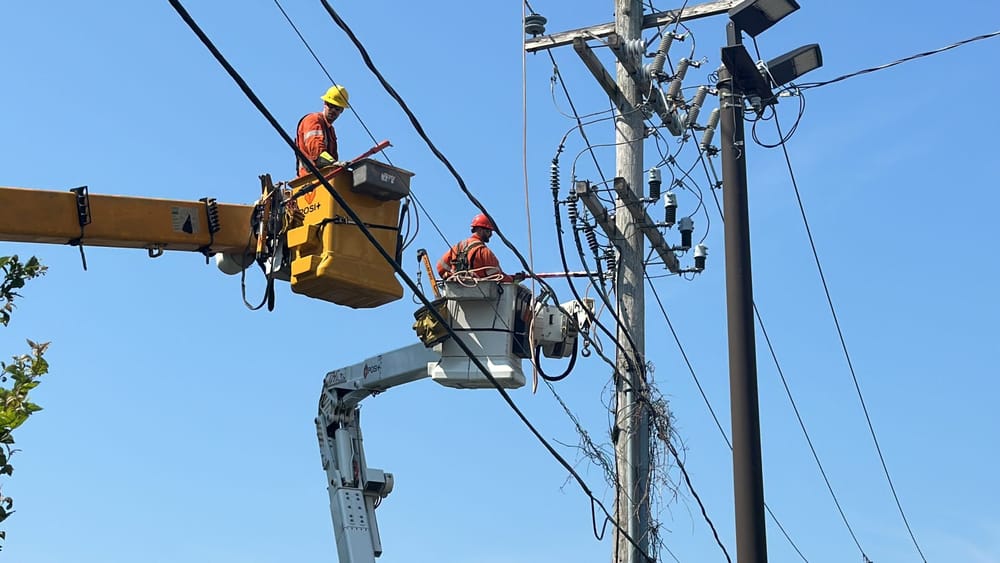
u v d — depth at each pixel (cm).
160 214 1211
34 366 839
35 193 1152
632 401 1465
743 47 1322
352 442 1489
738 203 1307
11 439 816
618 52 1529
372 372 1467
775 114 1377
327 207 1197
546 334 1388
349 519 1448
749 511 1230
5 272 845
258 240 1234
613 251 1527
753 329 1277
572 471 1312
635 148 1547
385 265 1223
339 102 1279
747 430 1251
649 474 1448
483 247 1389
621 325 1494
